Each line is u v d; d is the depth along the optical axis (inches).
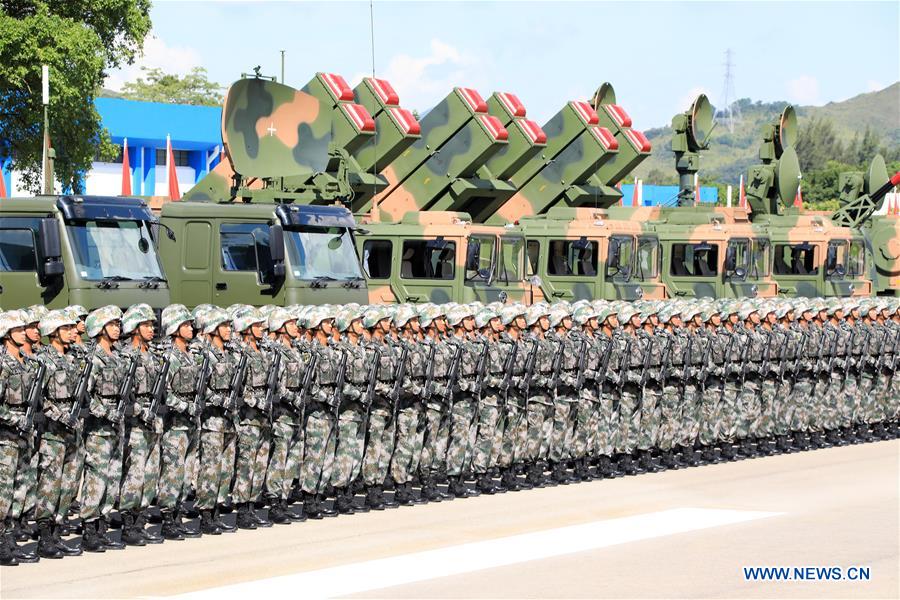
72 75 1472.7
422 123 1222.9
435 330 710.5
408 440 684.1
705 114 1443.2
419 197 1219.9
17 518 544.7
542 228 1122.7
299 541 595.5
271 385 621.0
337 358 649.6
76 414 550.0
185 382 587.5
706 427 847.1
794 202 1513.3
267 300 877.2
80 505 576.4
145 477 577.0
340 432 657.6
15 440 535.2
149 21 1637.6
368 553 571.2
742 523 650.8
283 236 874.1
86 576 522.9
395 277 1013.8
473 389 706.2
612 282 1115.9
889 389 983.6
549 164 1353.3
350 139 1105.4
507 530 625.0
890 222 1433.3
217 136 2191.2
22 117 1525.6
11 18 1446.9
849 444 962.1
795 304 926.4
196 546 583.2
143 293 821.2
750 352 870.4
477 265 1022.4
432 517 657.0
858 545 603.5
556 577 531.8
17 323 544.1
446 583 518.6
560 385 753.0
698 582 529.0
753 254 1226.6
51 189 1275.8
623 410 791.7
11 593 495.5
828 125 7268.7
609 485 762.2
